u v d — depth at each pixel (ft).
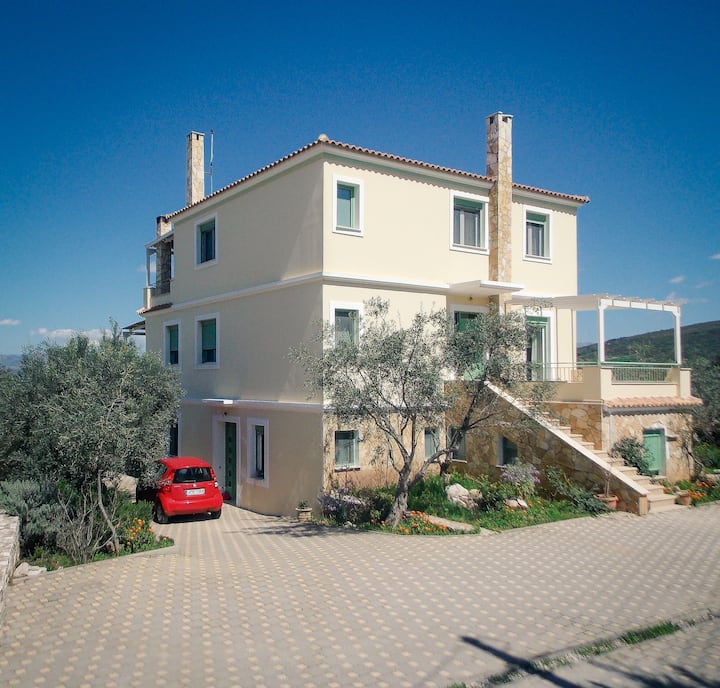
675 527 42.98
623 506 47.34
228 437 67.26
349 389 41.34
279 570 32.94
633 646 24.22
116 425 38.24
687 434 60.34
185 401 73.20
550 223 70.18
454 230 62.64
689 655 23.54
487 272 63.93
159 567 33.81
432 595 28.89
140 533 42.11
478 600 28.37
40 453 41.45
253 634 24.13
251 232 62.85
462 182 62.18
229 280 66.13
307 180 55.16
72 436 37.04
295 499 54.44
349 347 42.88
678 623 26.30
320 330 51.85
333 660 22.02
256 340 61.36
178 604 27.37
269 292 59.57
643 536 40.50
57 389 45.06
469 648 23.25
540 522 43.70
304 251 55.16
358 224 55.21
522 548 37.32
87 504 41.96
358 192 55.26
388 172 57.21
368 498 49.65
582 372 55.52
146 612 26.37
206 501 53.16
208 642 23.35
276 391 57.88
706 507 49.75
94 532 40.37
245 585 30.22
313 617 25.93
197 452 71.20
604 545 38.27
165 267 83.20
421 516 44.24
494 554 35.96
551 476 50.44
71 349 48.11
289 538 42.52
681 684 21.30
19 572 32.65
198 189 83.15
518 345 43.21
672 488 54.29
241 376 63.52
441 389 42.19
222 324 67.26
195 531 48.24
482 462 57.06
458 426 45.96
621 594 29.66
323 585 30.17
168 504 51.88
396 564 33.91
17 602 27.73
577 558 35.45
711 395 64.69
